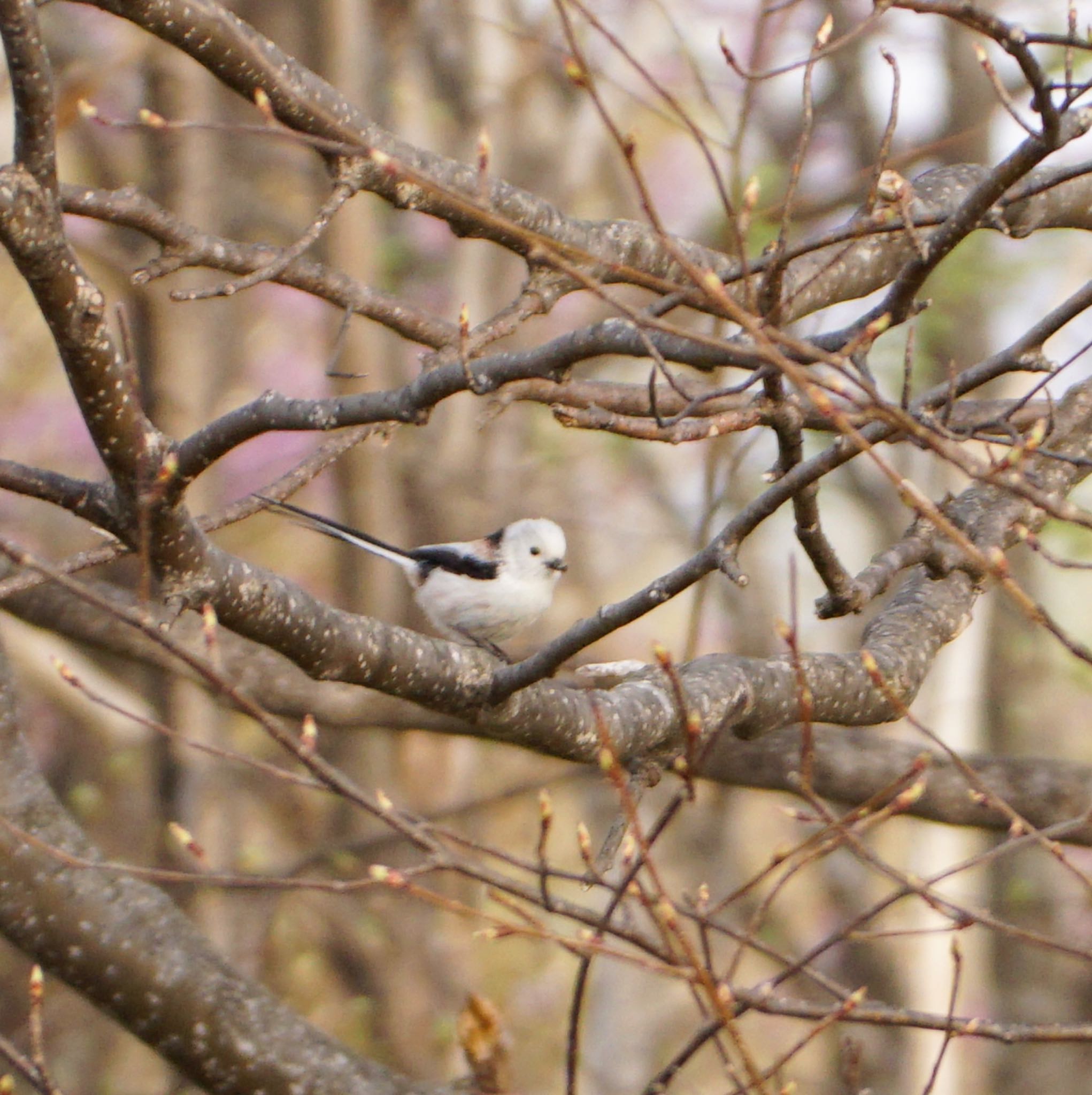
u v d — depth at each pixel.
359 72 14.02
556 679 7.55
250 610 5.80
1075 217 8.52
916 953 17.80
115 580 13.05
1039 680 18.73
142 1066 18.41
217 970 6.88
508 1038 7.09
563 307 20.23
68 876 6.85
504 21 19.58
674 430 5.79
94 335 4.79
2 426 19.95
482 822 18.23
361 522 15.55
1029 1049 19.12
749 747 9.80
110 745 16.33
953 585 7.72
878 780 9.70
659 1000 20.03
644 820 20.28
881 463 4.65
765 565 22.73
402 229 19.64
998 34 5.21
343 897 16.06
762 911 5.25
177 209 14.15
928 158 18.55
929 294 14.70
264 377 20.81
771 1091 6.24
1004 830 9.72
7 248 4.52
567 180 20.38
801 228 15.20
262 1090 6.69
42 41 4.44
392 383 18.77
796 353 5.44
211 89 14.60
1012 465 5.20
